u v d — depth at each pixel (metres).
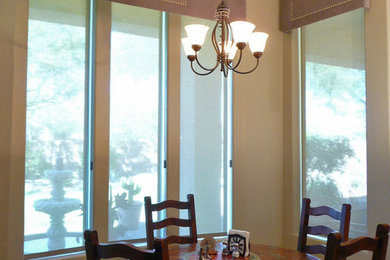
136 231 3.64
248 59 4.16
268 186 4.23
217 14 2.63
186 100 3.90
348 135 3.79
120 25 3.61
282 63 4.34
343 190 3.83
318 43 4.12
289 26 4.19
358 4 3.50
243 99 4.12
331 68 3.98
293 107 4.25
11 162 3.04
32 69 3.27
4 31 3.03
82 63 3.48
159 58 3.80
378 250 1.92
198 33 2.57
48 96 3.32
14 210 3.05
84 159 3.46
